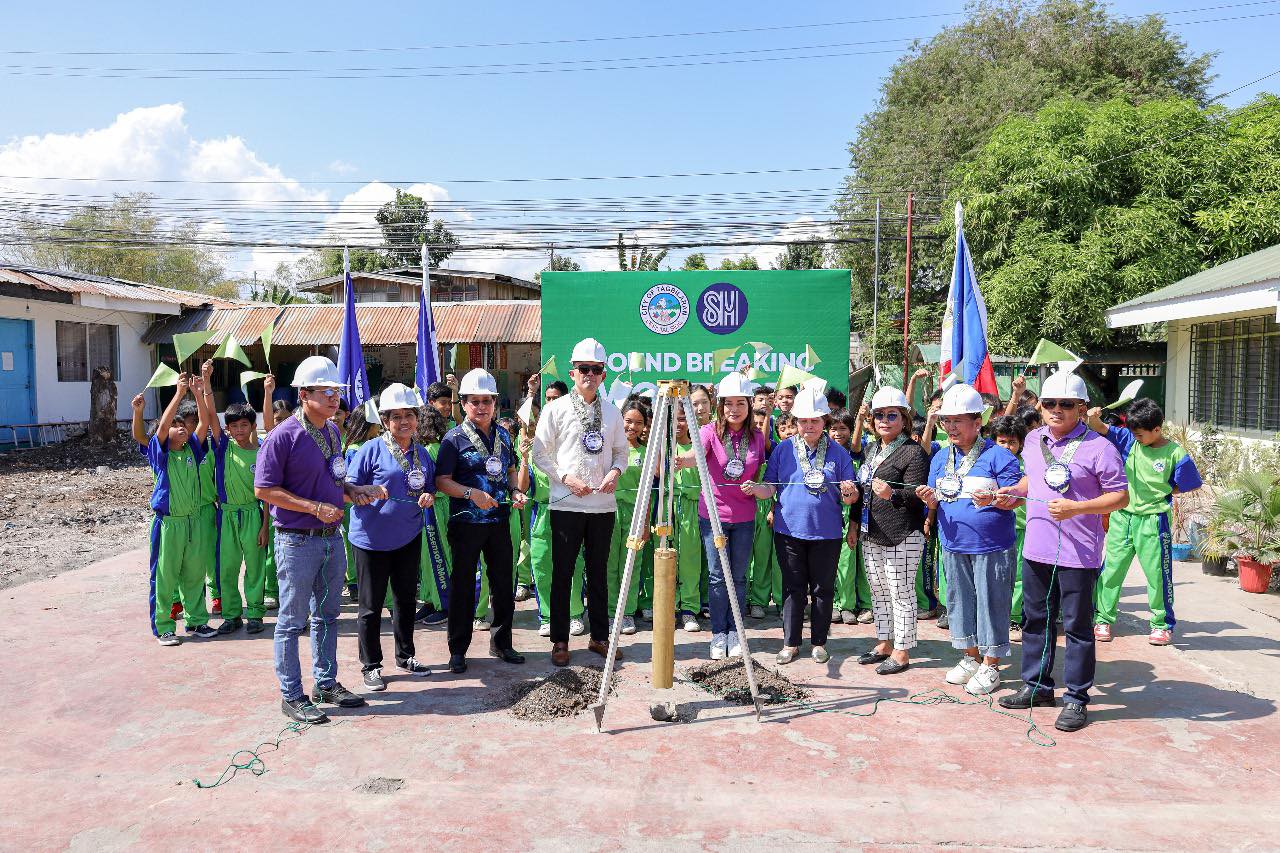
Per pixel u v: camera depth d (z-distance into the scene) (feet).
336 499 15.78
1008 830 11.35
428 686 17.04
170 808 12.05
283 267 136.98
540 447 17.97
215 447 20.36
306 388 15.25
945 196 72.84
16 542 31.48
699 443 15.67
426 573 21.76
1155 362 55.31
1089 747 13.97
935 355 59.72
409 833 11.39
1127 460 19.49
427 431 20.70
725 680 16.87
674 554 15.80
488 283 88.48
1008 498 15.90
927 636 20.63
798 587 18.29
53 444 58.85
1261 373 39.34
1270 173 51.37
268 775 13.05
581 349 17.80
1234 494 25.03
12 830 11.49
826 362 30.94
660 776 13.00
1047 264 52.29
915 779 12.84
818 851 10.91
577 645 19.83
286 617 15.19
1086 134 53.47
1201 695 16.24
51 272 63.62
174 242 69.41
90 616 21.77
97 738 14.43
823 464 18.15
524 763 13.47
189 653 18.97
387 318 71.15
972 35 93.40
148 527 34.78
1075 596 14.87
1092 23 89.35
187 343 19.61
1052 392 15.20
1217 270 44.21
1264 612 22.06
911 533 17.48
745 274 30.96
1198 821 11.54
